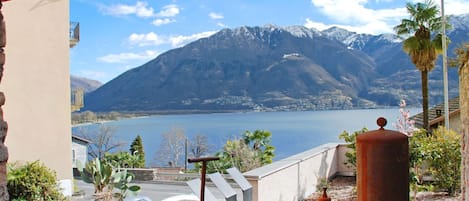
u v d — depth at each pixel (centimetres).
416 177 804
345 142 1170
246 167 1392
